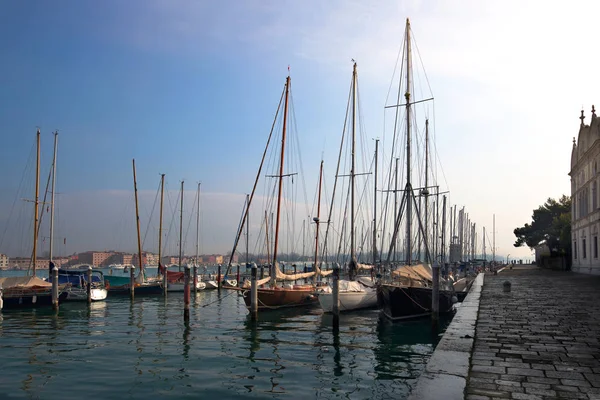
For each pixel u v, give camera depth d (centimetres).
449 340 1057
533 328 1274
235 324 2494
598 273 4103
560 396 686
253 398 1181
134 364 1548
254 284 2528
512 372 816
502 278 3853
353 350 1789
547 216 8525
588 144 4438
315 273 3612
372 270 3866
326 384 1309
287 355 1695
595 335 1171
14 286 3356
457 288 3856
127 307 3456
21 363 1565
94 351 1766
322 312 2916
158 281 4834
